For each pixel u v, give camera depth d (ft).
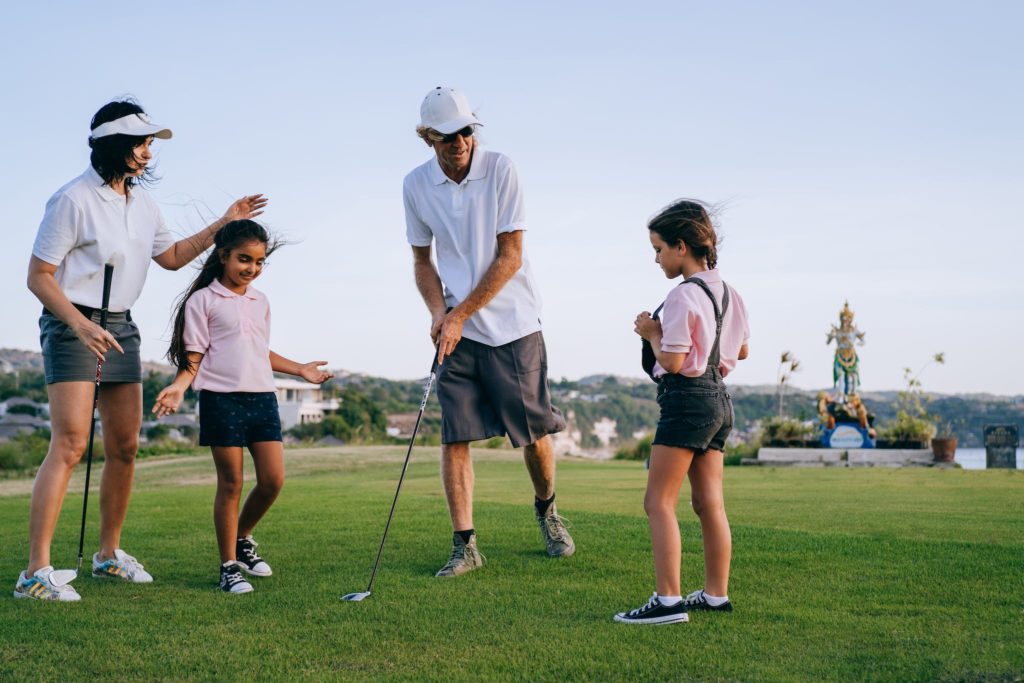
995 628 9.96
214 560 15.02
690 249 11.39
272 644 9.57
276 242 14.28
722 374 11.40
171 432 153.69
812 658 8.88
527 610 11.04
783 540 16.01
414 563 14.55
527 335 14.99
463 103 14.48
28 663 8.94
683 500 24.54
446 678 8.37
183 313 13.47
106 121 13.06
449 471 14.11
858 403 56.80
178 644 9.59
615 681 8.27
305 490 30.14
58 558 15.11
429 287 15.74
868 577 12.78
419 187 15.42
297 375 14.44
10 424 187.01
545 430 14.93
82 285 13.07
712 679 8.29
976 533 17.78
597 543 16.26
